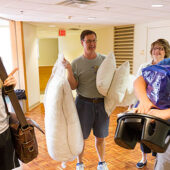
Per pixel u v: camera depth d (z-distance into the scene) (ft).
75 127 6.28
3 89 4.09
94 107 7.13
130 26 19.77
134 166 8.44
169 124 2.34
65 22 17.71
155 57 7.63
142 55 19.10
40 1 9.77
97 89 6.97
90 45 6.90
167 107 2.69
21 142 4.21
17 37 16.47
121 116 2.59
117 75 6.79
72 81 6.91
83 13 13.25
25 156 4.32
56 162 8.87
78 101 7.32
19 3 10.15
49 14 13.47
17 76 16.99
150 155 9.29
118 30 21.04
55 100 6.02
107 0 9.71
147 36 18.43
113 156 9.33
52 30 24.79
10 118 4.46
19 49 16.63
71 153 6.43
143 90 2.98
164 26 16.94
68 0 9.65
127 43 20.35
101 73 6.70
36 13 13.03
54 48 38.24
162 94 2.66
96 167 8.36
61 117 6.14
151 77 2.89
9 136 4.22
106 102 7.09
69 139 6.28
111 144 10.59
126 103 7.04
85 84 7.11
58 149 6.26
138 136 2.61
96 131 7.44
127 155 9.41
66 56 32.65
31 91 18.40
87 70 7.06
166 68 2.74
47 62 38.55
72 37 31.53
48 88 6.59
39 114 16.58
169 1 9.95
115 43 21.66
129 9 11.94
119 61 21.66
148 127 2.31
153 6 11.15
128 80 7.00
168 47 7.51
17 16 14.14
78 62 7.18
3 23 16.61
